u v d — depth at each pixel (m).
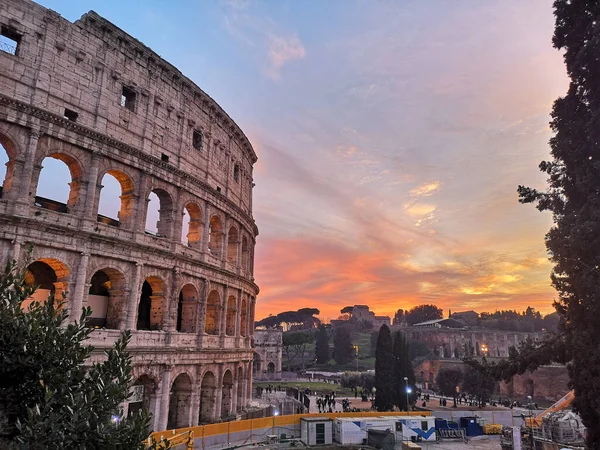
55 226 40.47
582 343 38.31
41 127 41.41
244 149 76.12
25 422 14.21
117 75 49.38
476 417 74.31
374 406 95.69
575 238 38.34
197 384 54.31
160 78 55.03
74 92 45.22
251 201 80.81
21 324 16.69
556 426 61.62
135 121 51.09
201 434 49.91
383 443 58.72
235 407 64.06
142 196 50.06
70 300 41.81
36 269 46.28
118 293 46.94
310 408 93.25
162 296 51.31
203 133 61.78
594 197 38.53
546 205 44.94
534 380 132.38
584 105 42.06
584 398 37.84
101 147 46.16
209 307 62.25
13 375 16.20
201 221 59.22
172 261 52.03
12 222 38.25
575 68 41.03
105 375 17.23
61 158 44.62
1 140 40.31
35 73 42.28
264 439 58.44
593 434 37.84
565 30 43.28
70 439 14.06
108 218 54.62
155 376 48.06
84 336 18.56
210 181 62.50
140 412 16.84
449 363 162.25
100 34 48.41
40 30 43.25
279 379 174.75
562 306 42.78
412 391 98.62
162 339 49.72
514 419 77.81
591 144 40.38
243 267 75.38
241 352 66.56
